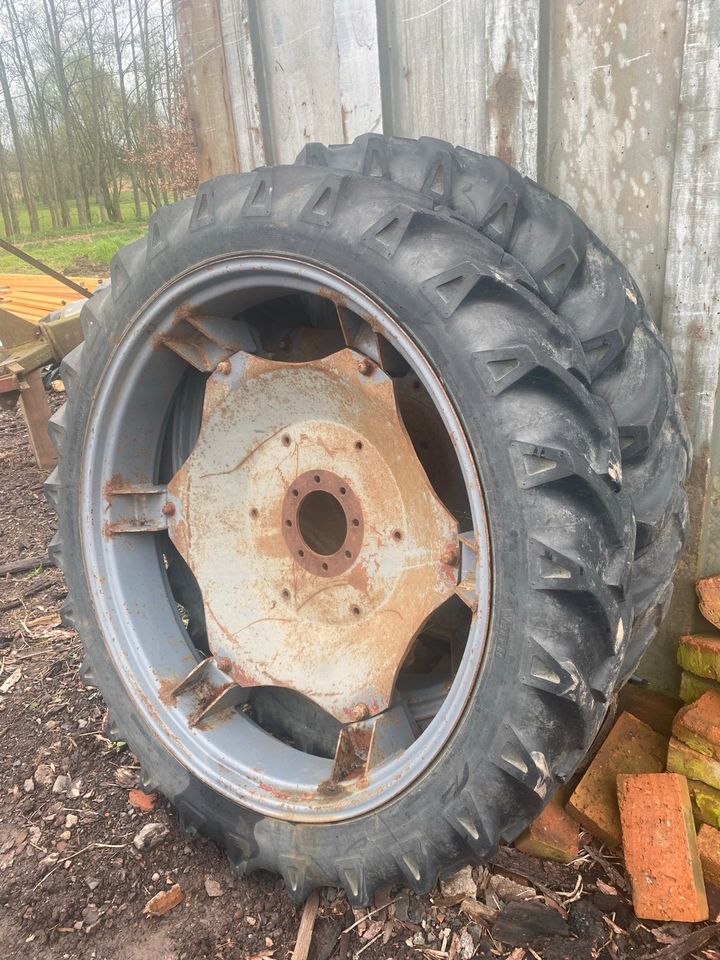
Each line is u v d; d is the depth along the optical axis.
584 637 1.58
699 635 2.27
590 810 2.12
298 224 1.81
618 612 1.60
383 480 2.02
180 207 2.11
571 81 2.14
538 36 2.14
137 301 2.18
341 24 2.56
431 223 1.70
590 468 1.54
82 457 2.37
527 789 1.63
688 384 2.16
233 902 2.13
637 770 2.20
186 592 2.72
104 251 21.34
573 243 1.85
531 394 1.57
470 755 1.70
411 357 1.69
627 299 1.84
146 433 2.42
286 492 2.26
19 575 4.29
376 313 1.72
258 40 2.83
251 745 2.30
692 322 2.11
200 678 2.40
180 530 2.43
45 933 2.09
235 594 2.40
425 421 2.16
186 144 16.78
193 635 2.70
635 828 2.00
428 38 2.37
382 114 2.57
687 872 1.91
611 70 2.07
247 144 3.01
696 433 2.17
